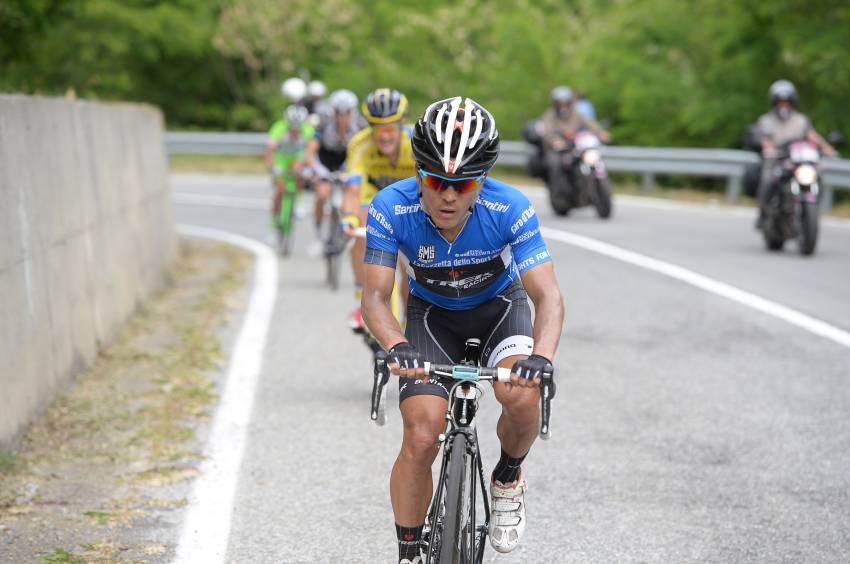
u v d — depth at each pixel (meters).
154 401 16.98
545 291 9.95
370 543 11.74
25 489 13.04
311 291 27.86
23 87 32.66
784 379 18.47
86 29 75.62
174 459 14.32
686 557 11.40
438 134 9.20
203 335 21.97
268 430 15.71
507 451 10.25
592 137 42.56
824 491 13.30
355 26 81.31
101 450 14.59
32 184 15.64
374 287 10.00
